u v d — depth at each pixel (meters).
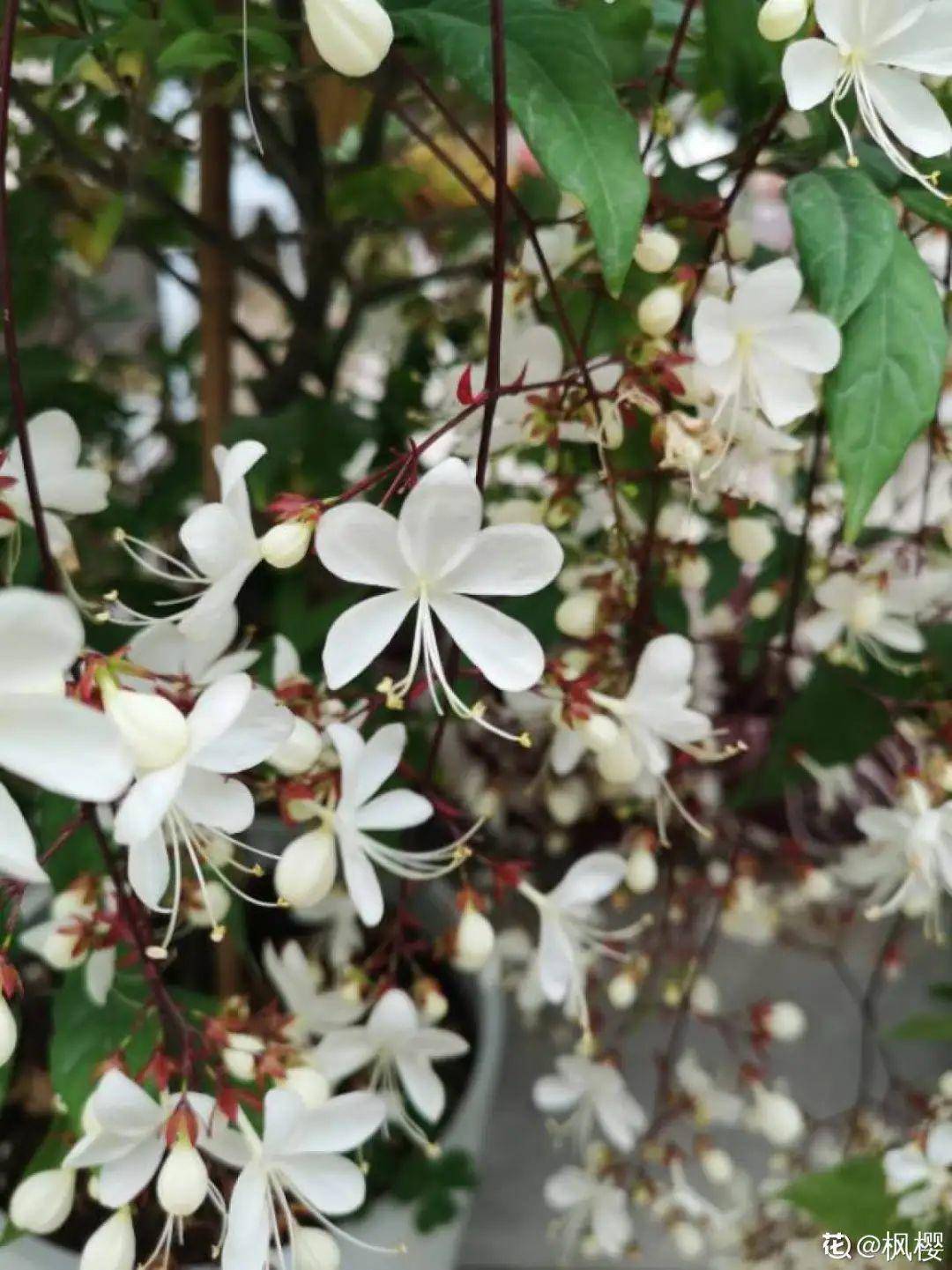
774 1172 0.52
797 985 0.59
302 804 0.36
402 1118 0.40
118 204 0.43
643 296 0.38
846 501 0.32
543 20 0.33
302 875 0.34
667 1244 0.53
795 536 0.44
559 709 0.38
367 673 0.43
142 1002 0.37
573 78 0.32
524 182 0.44
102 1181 0.34
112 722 0.28
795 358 0.34
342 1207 0.35
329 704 0.37
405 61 0.34
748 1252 0.47
